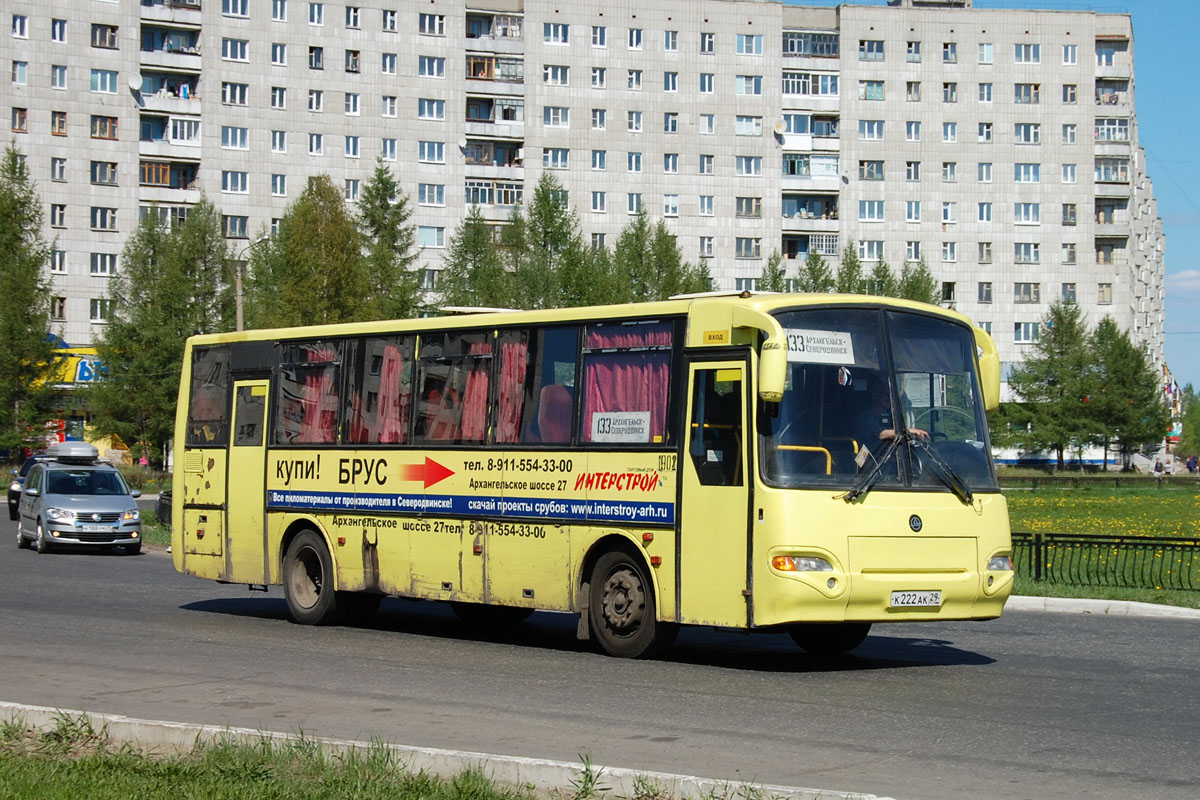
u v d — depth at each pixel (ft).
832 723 33.81
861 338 44.19
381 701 37.17
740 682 41.11
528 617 63.31
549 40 322.55
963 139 340.39
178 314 239.30
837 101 336.08
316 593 58.49
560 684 40.50
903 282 275.59
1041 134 342.64
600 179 323.98
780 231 332.19
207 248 246.06
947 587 43.32
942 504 43.78
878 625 60.08
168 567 92.22
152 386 236.02
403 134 313.73
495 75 320.70
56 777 27.40
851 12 336.90
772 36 331.57
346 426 57.57
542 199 246.06
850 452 42.96
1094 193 343.67
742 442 42.83
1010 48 341.82
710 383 44.27
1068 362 310.45
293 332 60.49
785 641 53.06
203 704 36.68
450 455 52.85
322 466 58.13
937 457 44.34
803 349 43.16
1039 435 310.24
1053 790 26.61
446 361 53.72
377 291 194.70
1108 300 345.72
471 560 51.60
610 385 47.55
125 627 55.98
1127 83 349.00
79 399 277.44
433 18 316.19
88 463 113.19
